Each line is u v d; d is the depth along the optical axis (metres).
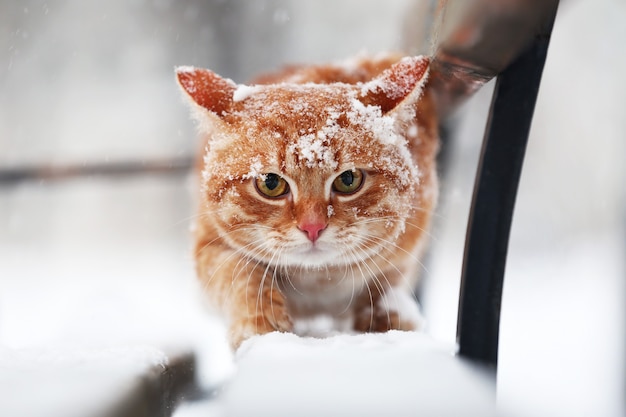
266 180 0.65
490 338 0.56
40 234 1.77
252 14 2.01
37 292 1.27
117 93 2.02
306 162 0.64
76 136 1.97
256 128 0.65
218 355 0.71
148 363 0.57
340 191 0.65
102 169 1.22
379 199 0.66
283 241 0.65
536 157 1.41
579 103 1.40
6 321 1.07
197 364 0.69
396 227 0.67
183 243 1.56
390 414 0.47
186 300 1.03
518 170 0.57
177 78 0.68
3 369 0.54
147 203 1.82
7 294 1.27
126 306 0.82
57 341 0.69
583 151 1.38
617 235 1.28
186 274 1.17
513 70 0.57
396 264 0.68
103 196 1.82
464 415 0.47
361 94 0.66
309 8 2.01
